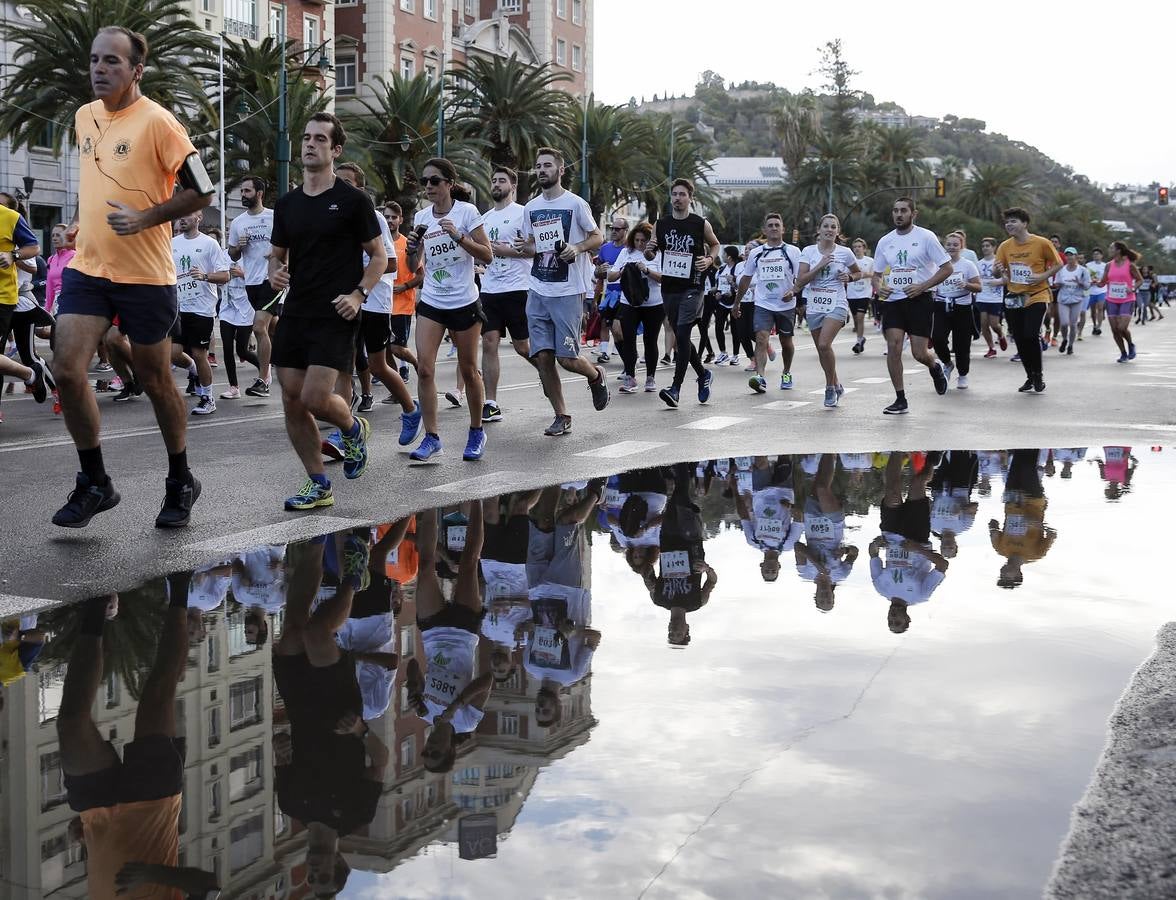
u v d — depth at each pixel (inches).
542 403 540.4
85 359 234.2
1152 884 90.0
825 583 190.5
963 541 223.6
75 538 235.9
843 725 123.8
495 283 463.5
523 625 166.7
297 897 87.7
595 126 2544.3
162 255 238.5
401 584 193.8
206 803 105.2
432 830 99.0
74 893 88.6
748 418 475.8
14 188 1740.9
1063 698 132.3
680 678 140.8
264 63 1722.4
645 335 596.7
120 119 233.5
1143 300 1936.5
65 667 148.5
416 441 400.8
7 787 109.3
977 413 491.8
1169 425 441.7
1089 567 200.7
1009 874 91.4
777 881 90.1
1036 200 5398.6
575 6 3575.3
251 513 265.0
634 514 258.4
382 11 2723.9
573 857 93.9
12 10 1678.2
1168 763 112.6
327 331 265.0
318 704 132.7
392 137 1948.8
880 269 495.5
